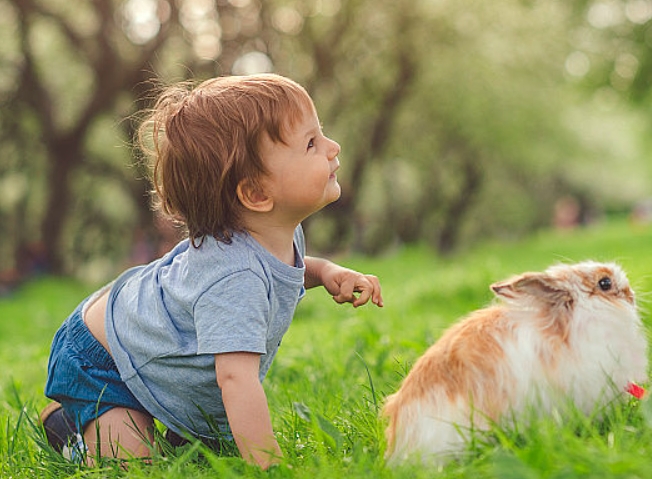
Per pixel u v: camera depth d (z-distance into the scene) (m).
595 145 37.16
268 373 5.82
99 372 3.90
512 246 37.44
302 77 24.78
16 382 6.74
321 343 7.47
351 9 24.31
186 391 3.72
